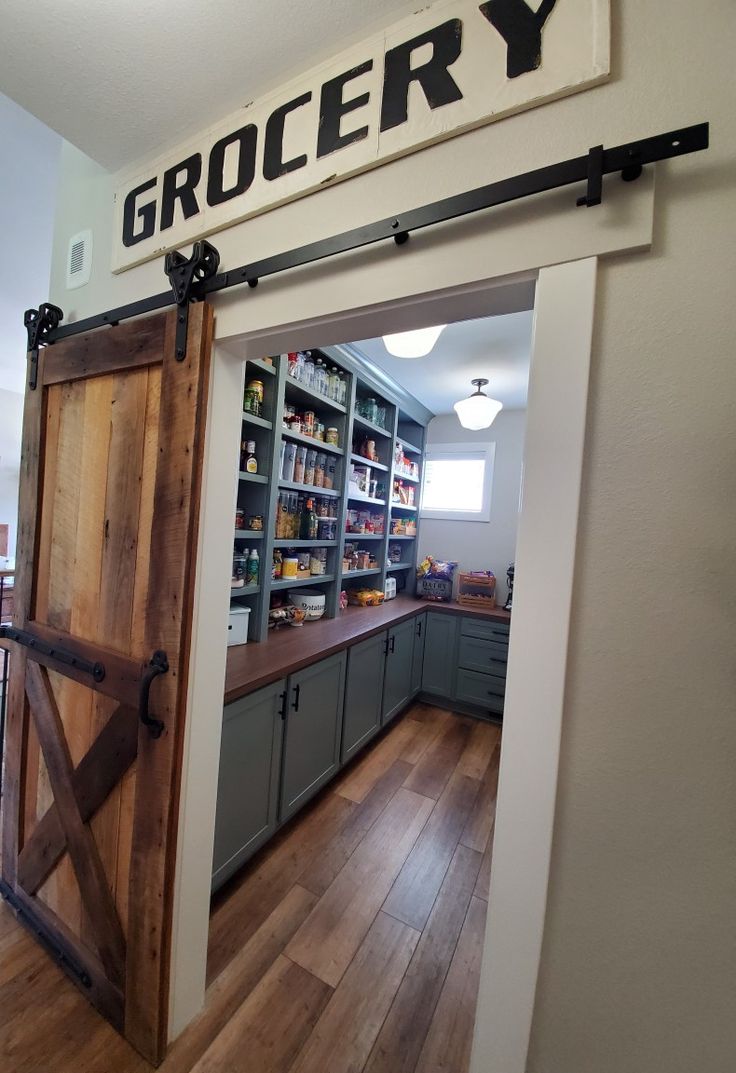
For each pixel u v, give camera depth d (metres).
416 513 3.64
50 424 1.32
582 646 0.62
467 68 0.69
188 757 1.02
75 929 1.22
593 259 0.61
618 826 0.60
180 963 1.05
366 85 0.78
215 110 0.97
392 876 1.62
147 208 1.12
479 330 2.05
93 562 1.18
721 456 0.55
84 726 1.21
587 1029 0.62
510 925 0.65
